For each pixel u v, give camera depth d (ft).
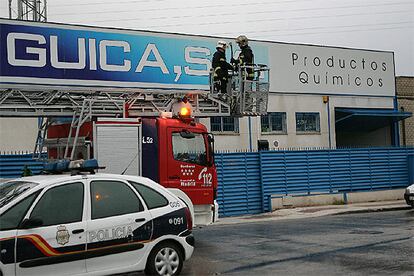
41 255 21.90
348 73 83.87
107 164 34.06
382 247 35.24
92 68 64.49
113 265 23.70
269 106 76.84
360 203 71.51
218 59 44.78
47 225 22.33
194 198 36.55
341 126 88.17
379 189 75.31
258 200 65.26
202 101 43.11
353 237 40.16
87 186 23.79
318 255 32.76
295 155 68.59
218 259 32.17
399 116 85.66
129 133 34.83
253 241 39.70
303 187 68.74
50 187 22.94
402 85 90.68
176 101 39.14
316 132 80.53
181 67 70.64
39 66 61.11
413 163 77.61
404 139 89.71
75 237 22.75
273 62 77.46
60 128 38.60
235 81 44.88
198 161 36.99
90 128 34.94
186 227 26.13
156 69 68.85
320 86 81.30
